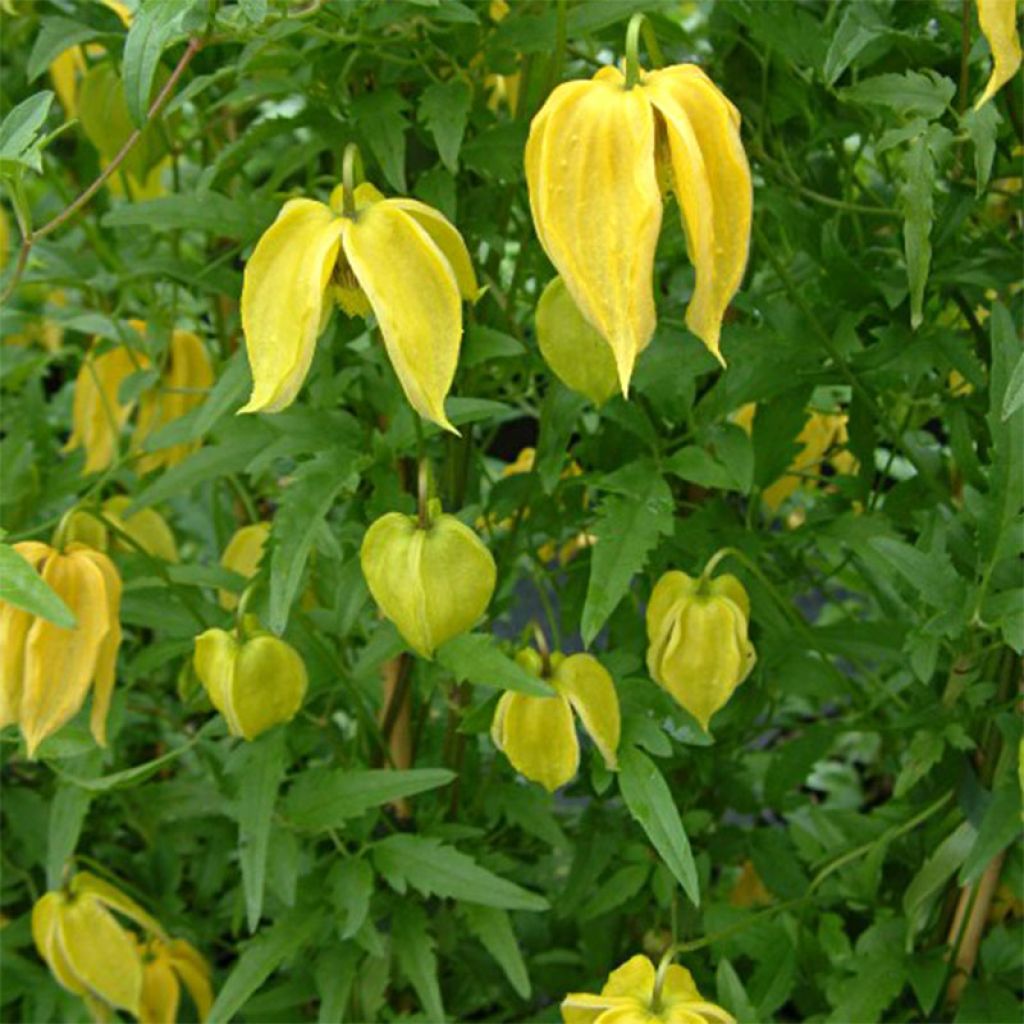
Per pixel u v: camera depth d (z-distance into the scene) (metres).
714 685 0.33
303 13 0.31
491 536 0.38
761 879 0.40
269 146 0.44
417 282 0.28
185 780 0.43
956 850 0.35
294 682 0.34
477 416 0.33
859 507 0.41
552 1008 0.40
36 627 0.32
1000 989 0.36
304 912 0.37
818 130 0.37
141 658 0.38
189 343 0.41
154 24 0.29
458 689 0.37
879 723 0.40
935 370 0.40
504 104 0.42
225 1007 0.35
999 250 0.35
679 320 0.36
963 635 0.34
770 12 0.34
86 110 0.39
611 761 0.33
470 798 0.40
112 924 0.38
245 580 0.37
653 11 0.33
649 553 0.38
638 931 0.43
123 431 0.48
